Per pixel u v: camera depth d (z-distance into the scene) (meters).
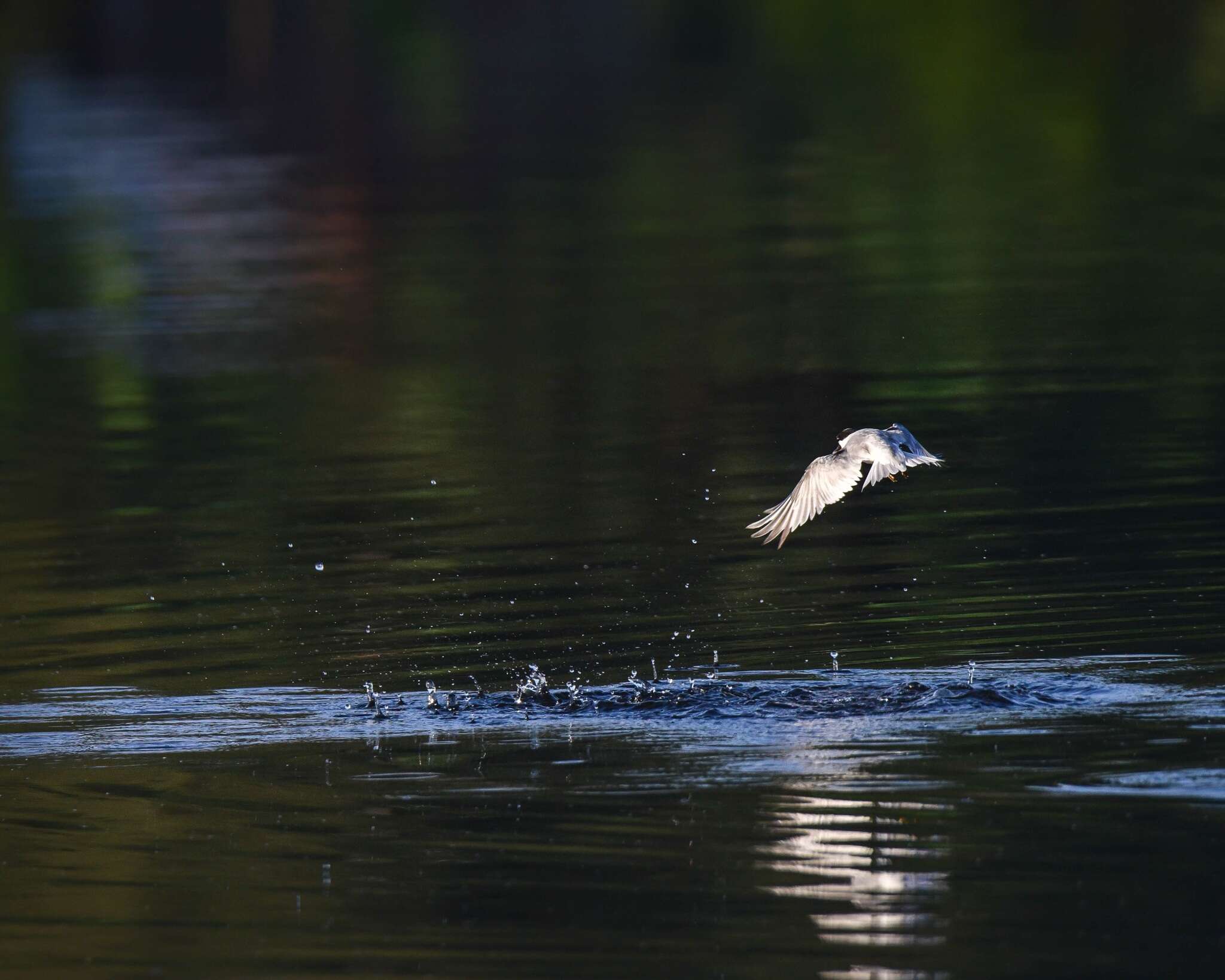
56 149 45.75
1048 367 22.11
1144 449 18.16
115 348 26.31
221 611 14.29
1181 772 9.87
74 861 9.44
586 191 37.41
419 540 16.25
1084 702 11.13
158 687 12.45
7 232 36.12
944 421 19.83
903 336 24.20
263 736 11.38
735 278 28.70
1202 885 8.49
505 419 21.08
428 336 25.91
